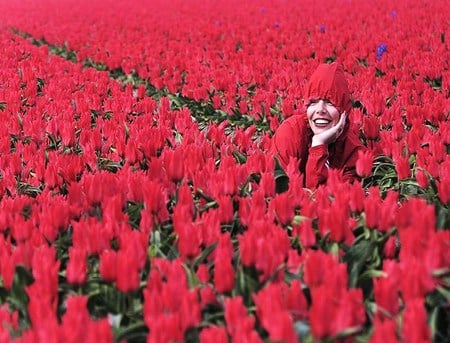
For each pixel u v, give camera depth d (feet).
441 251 9.12
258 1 83.51
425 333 7.72
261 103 27.30
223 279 9.16
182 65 39.47
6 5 107.55
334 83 15.98
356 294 8.67
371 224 10.76
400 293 9.50
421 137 18.47
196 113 29.27
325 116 16.07
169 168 13.44
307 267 9.11
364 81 29.63
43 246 10.50
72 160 15.78
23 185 15.85
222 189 12.90
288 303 8.65
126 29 63.41
